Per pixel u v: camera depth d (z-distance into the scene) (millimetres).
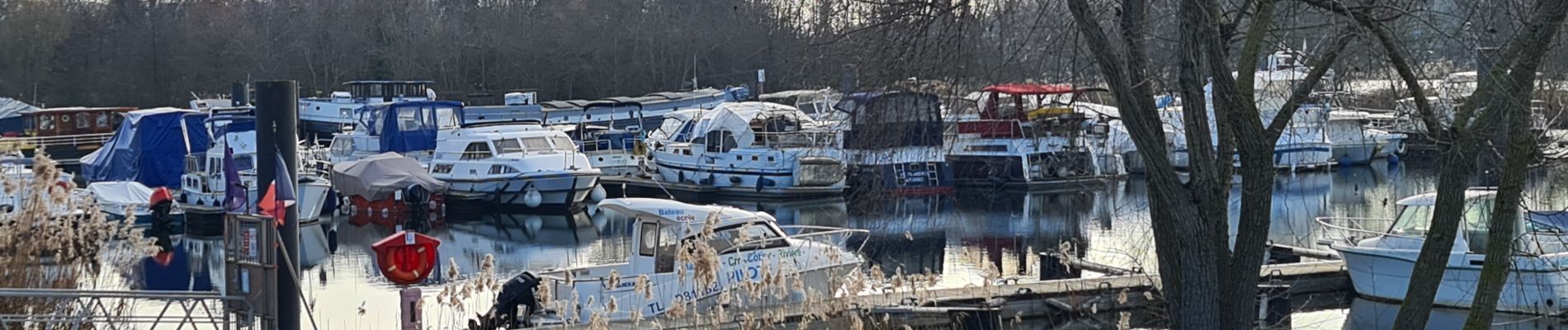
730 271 28750
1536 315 28688
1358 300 32656
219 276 44156
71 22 114062
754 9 21984
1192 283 18219
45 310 21359
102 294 19438
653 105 90250
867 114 18344
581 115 91250
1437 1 17297
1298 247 39938
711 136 65375
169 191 59531
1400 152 75250
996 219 54812
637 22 100938
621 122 91188
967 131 20312
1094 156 30828
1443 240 18156
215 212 56281
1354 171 73062
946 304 28391
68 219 22016
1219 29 17406
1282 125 18109
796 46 19344
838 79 18578
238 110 71688
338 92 97562
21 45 110875
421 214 60500
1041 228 51781
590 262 45938
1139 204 53969
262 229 19750
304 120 95312
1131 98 17203
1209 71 17875
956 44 17547
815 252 30078
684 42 92438
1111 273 34594
